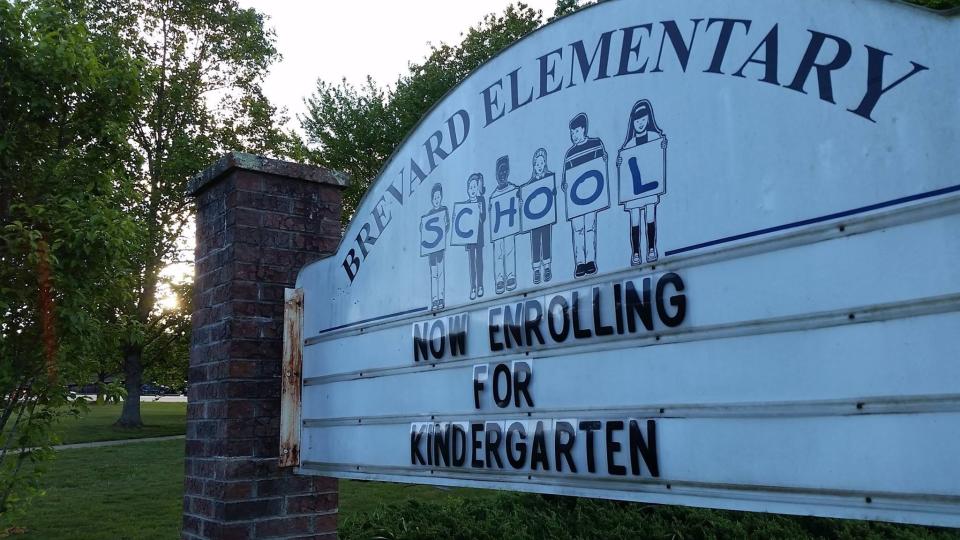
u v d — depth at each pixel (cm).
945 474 157
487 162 284
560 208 250
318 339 364
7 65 447
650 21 232
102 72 483
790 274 187
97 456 1522
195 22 2225
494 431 263
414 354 306
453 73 1645
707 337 202
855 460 171
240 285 365
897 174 170
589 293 235
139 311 2100
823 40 189
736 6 210
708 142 209
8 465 450
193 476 379
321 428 353
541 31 268
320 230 395
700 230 207
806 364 182
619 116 235
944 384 159
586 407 231
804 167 187
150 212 2067
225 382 356
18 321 444
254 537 346
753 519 604
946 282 160
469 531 528
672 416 208
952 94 163
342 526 527
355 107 1794
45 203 461
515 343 260
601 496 224
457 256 292
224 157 378
